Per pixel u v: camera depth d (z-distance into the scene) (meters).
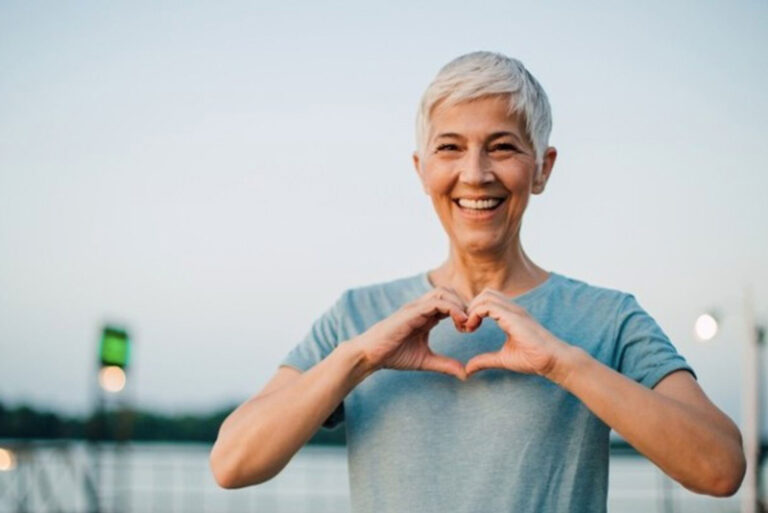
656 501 10.06
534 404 1.98
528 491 1.95
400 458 2.01
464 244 2.04
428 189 2.06
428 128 2.04
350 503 2.09
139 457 14.76
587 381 1.85
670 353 2.01
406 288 2.20
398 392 2.05
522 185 2.00
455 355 2.07
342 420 2.16
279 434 1.96
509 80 1.98
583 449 1.98
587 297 2.12
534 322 1.91
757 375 9.89
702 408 1.92
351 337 2.16
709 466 1.84
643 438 1.84
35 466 11.02
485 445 1.98
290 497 13.01
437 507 1.97
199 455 13.18
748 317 9.91
